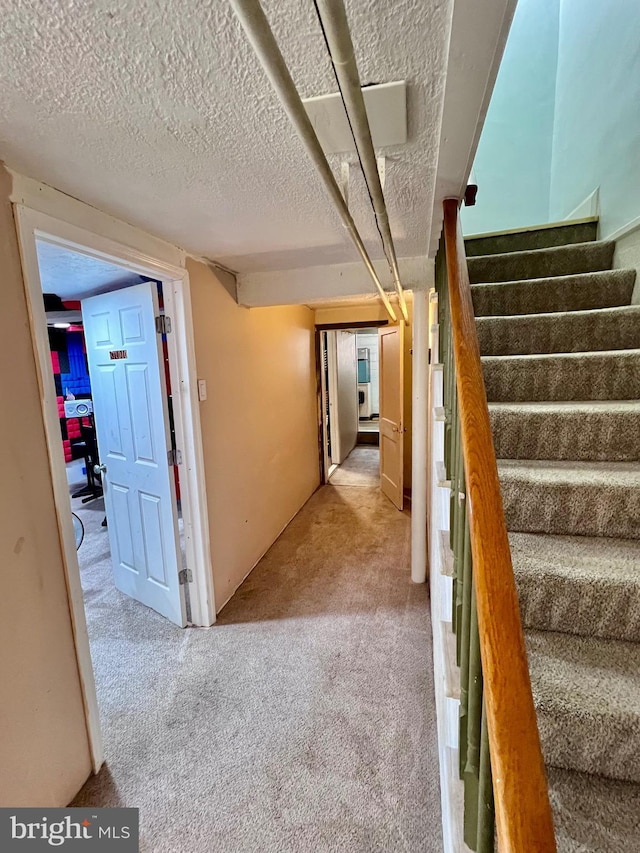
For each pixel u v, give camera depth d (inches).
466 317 38.1
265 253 85.0
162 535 91.0
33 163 46.1
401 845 48.5
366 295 98.3
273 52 18.9
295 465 157.6
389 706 68.5
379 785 55.5
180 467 88.1
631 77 78.4
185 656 81.7
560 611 45.0
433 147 42.6
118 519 102.2
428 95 34.4
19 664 47.7
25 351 48.9
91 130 39.6
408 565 117.7
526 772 18.0
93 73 31.4
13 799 46.8
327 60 30.0
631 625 43.4
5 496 46.3
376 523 148.8
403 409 159.2
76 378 227.0
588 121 99.3
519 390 70.3
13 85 32.6
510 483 53.6
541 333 77.6
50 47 28.6
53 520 52.3
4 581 46.1
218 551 96.7
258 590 105.7
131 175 49.4
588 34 97.9
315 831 50.2
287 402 146.1
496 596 22.3
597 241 94.4
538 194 134.9
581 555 48.6
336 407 230.5
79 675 55.8
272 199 56.9
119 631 89.8
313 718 66.5
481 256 102.2
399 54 30.0
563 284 83.9
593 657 41.9
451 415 47.2
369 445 288.4
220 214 62.4
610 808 34.0
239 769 58.2
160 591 94.2
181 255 80.7
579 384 68.2
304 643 84.8
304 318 167.2
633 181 78.9
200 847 48.9
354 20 26.9
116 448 98.4
